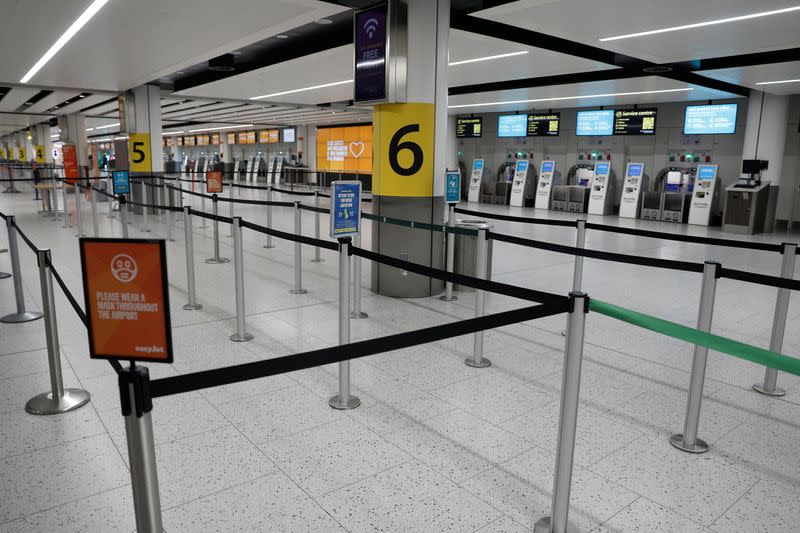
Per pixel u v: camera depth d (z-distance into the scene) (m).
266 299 5.66
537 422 3.12
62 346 4.23
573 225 4.67
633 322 1.96
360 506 2.34
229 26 6.81
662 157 14.41
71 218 12.45
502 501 2.39
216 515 2.27
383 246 5.81
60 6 5.94
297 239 3.76
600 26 6.51
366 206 13.05
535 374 3.80
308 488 2.47
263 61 10.09
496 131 18.08
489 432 3.00
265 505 2.34
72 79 11.41
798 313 5.48
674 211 13.68
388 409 3.25
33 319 4.86
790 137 12.14
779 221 12.55
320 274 6.90
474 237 5.96
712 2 5.54
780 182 12.41
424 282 5.84
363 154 25.23
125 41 7.72
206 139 36.34
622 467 2.67
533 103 14.86
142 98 12.98
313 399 3.37
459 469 2.63
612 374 3.83
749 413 3.27
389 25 5.23
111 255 1.59
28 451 2.76
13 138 43.84
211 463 2.66
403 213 5.64
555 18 6.22
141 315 1.62
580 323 1.99
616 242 10.01
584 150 16.05
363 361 3.99
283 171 28.28
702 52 7.80
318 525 2.22
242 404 3.29
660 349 4.34
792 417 3.22
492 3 5.89
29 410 3.15
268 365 1.67
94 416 3.13
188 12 6.15
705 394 3.53
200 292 5.89
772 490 2.50
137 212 13.38
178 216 13.10
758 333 4.83
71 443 2.84
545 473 2.62
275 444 2.84
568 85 11.03
